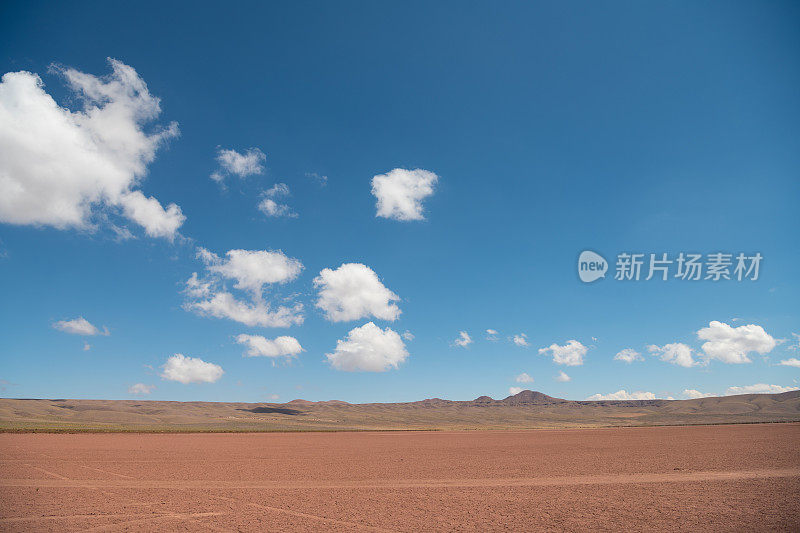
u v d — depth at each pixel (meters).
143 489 26.66
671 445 59.03
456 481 30.12
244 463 41.41
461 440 84.12
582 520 18.69
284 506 21.88
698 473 31.73
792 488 25.19
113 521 18.78
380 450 59.03
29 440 65.31
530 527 17.67
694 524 17.75
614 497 23.55
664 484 27.44
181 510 20.88
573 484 28.17
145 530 17.39
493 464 40.59
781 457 40.69
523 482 29.34
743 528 17.09
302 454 51.94
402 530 17.42
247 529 17.59
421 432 129.00
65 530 17.42
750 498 22.62
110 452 49.88
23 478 30.34
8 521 18.73
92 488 26.83
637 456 45.38
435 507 21.58
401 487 27.67
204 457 46.62
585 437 86.56
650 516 19.17
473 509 21.06
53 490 26.06
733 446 54.22
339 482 29.83
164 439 77.25
